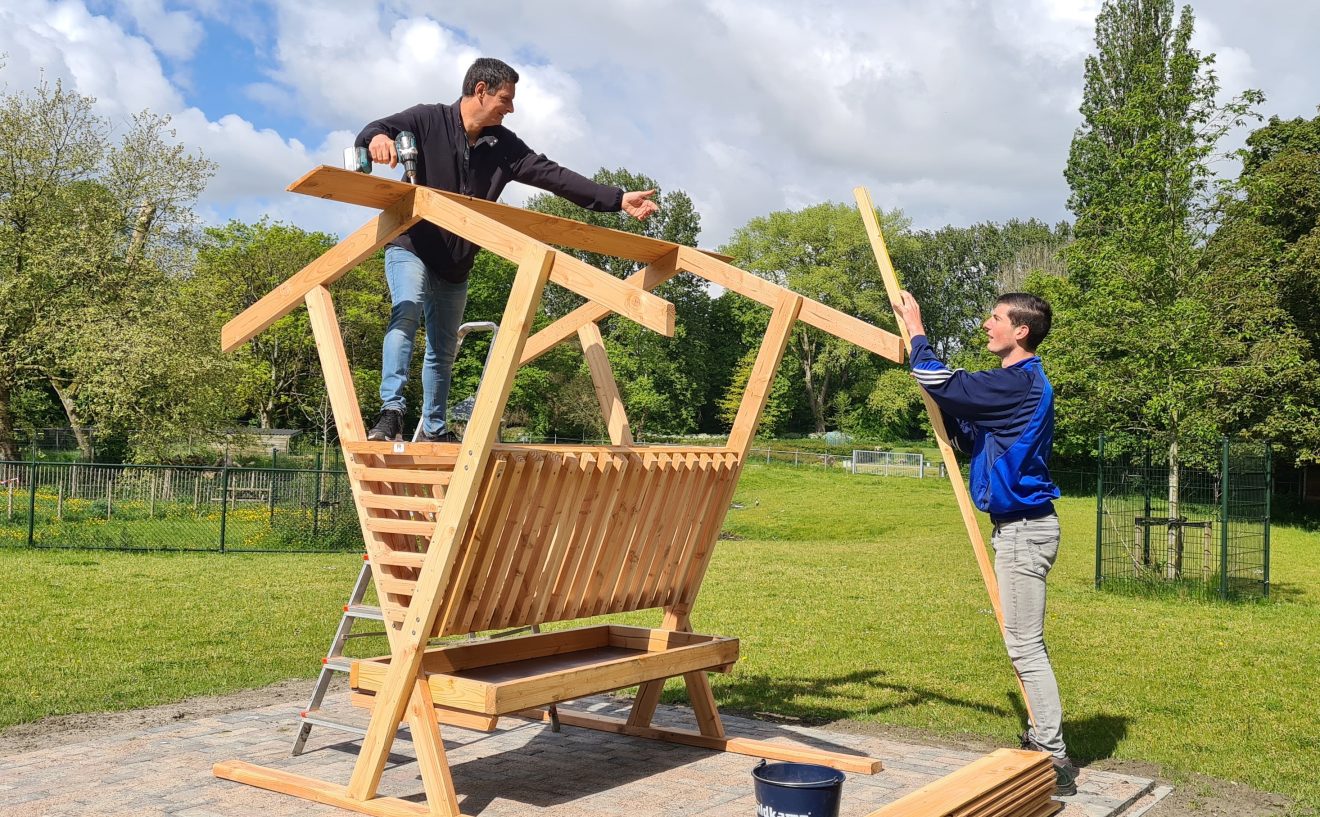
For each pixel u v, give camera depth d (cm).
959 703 634
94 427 2553
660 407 6147
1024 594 434
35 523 1798
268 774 398
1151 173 1338
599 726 517
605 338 6309
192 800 380
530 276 334
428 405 434
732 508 3009
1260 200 1354
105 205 2500
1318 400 2523
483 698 345
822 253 6500
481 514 353
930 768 457
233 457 3003
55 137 2484
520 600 390
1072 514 2870
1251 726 586
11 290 2402
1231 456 1323
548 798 395
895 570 1530
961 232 7731
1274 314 1405
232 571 1398
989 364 3950
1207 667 789
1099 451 1343
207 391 2542
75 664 732
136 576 1316
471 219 355
